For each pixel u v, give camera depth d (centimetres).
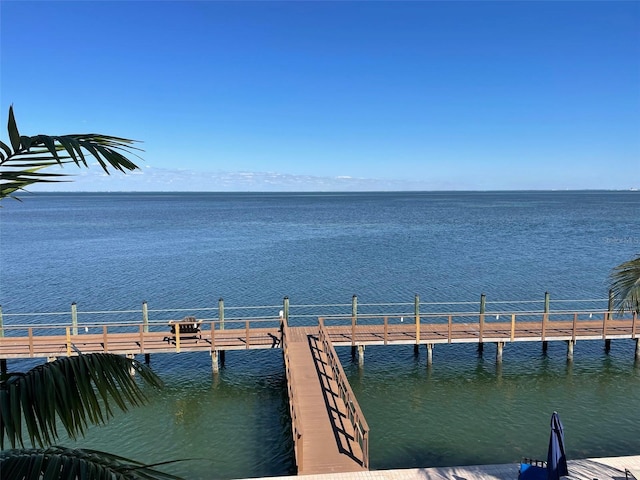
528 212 12106
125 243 6075
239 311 3084
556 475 982
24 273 4153
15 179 323
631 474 1066
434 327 2267
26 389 334
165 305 3209
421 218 10325
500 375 2055
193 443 1534
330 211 13488
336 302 3250
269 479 1079
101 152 333
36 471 321
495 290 3500
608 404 1784
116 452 1480
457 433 1577
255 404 1817
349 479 1077
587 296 3350
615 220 9250
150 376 426
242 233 7319
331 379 1723
